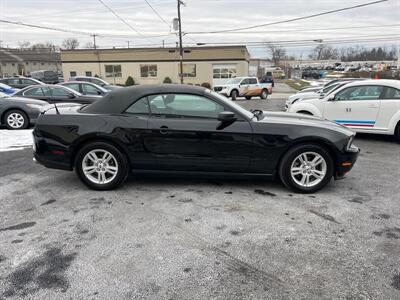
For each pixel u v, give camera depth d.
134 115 4.14
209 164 4.16
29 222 3.40
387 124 7.32
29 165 5.47
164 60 39.03
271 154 4.13
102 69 40.69
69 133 4.11
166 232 3.20
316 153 4.12
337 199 4.05
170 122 4.07
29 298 2.28
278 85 46.62
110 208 3.74
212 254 2.82
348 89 7.67
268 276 2.54
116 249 2.89
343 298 2.30
